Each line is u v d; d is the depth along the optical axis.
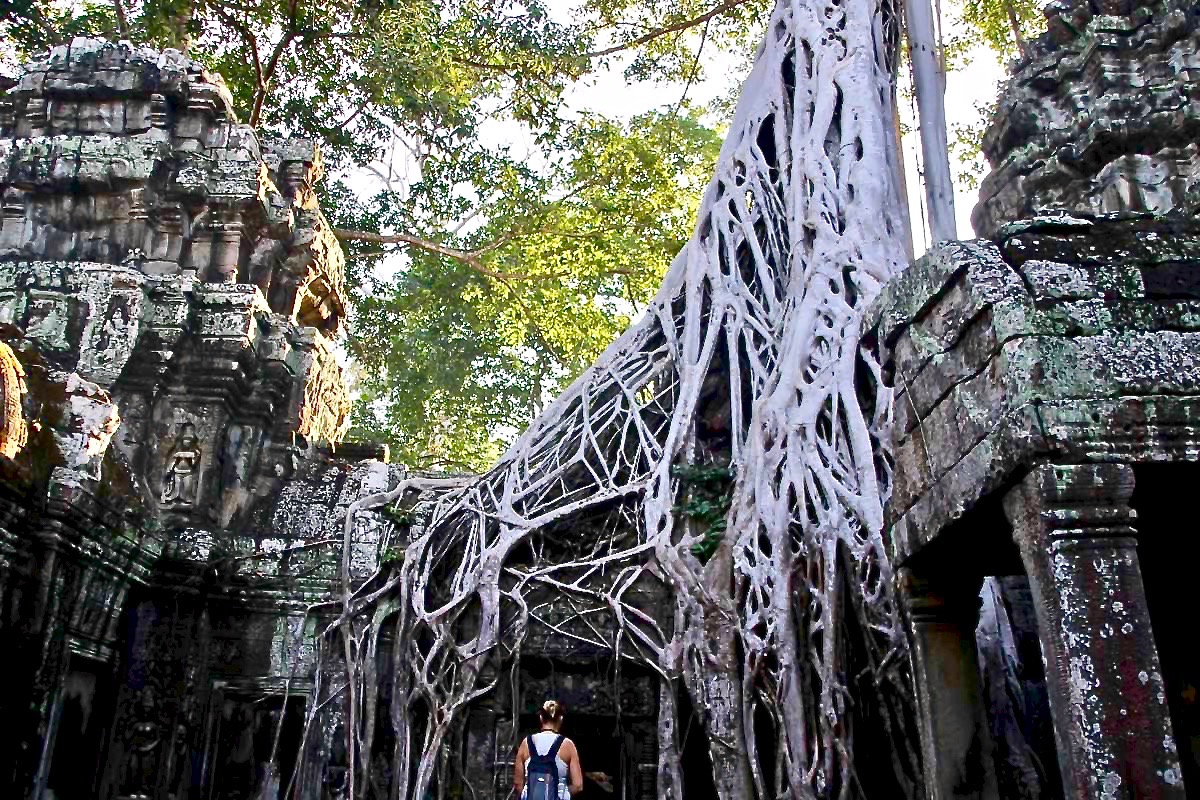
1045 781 5.55
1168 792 3.06
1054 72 10.70
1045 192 10.23
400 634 8.80
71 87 11.72
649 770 8.35
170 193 11.48
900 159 9.34
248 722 9.67
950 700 4.25
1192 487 3.79
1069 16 10.80
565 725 8.59
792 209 9.11
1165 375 3.57
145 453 10.50
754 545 7.36
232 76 17.33
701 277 9.88
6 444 7.79
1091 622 3.27
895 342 4.71
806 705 6.48
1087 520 3.39
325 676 9.05
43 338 10.34
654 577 8.68
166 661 9.55
